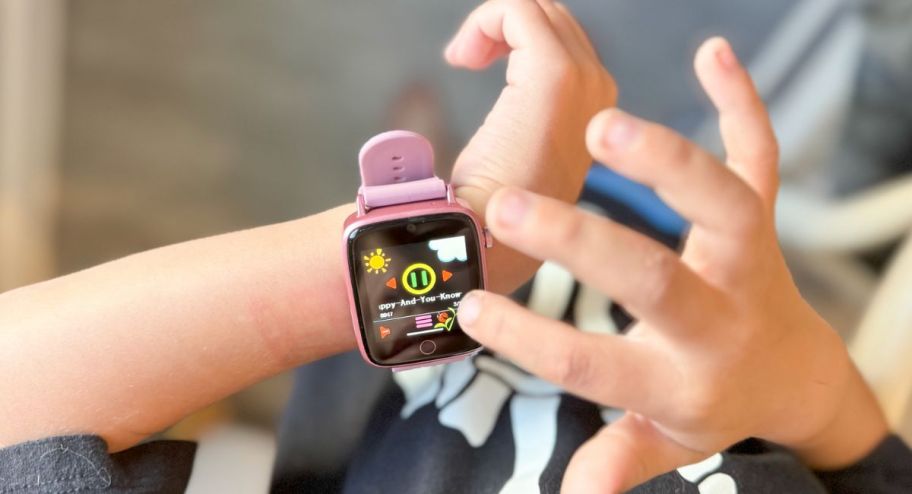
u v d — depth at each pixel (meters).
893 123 0.70
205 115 0.81
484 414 0.38
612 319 0.41
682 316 0.25
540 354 0.26
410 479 0.37
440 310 0.32
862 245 0.69
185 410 0.33
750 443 0.38
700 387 0.27
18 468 0.31
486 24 0.37
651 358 0.27
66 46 0.82
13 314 0.32
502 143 0.35
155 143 0.80
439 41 0.85
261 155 0.80
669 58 0.83
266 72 0.84
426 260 0.32
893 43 0.71
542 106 0.35
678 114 0.81
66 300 0.32
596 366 0.26
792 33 0.79
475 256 0.32
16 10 0.78
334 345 0.33
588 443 0.28
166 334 0.32
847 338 0.66
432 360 0.32
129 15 0.84
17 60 0.78
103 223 0.76
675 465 0.29
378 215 0.31
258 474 0.37
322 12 0.86
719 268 0.26
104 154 0.79
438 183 0.32
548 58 0.35
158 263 0.33
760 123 0.28
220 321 0.32
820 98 0.73
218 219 0.77
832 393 0.32
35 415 0.32
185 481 0.34
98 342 0.32
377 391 0.42
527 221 0.24
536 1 0.37
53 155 0.78
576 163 0.36
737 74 0.28
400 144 0.32
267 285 0.32
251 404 0.65
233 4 0.86
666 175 0.25
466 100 0.82
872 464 0.38
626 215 0.46
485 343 0.26
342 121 0.82
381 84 0.83
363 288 0.32
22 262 0.73
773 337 0.28
